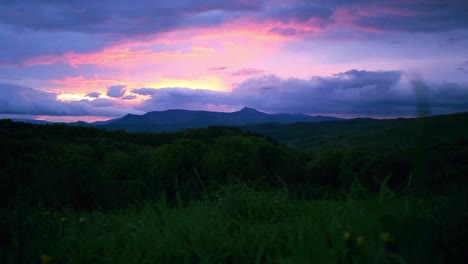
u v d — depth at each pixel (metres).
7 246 3.84
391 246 2.93
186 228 3.64
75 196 8.24
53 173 8.77
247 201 4.45
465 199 3.20
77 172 9.02
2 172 9.27
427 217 3.22
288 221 3.86
